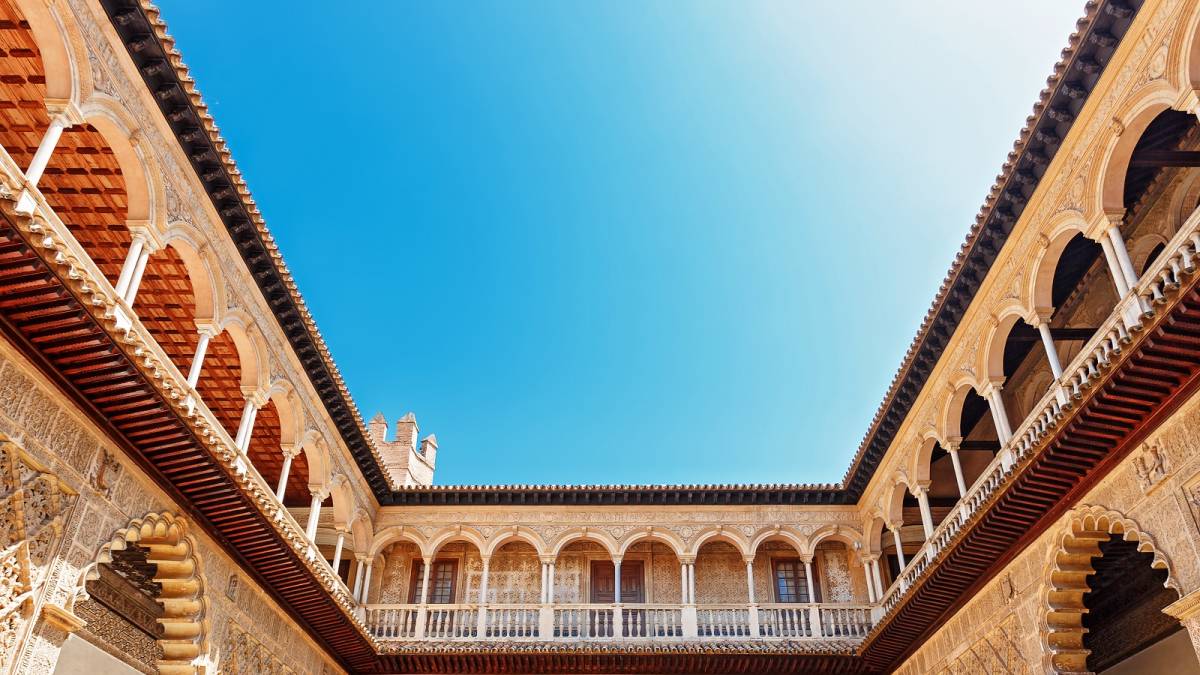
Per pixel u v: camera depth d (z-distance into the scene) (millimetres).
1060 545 12367
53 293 8359
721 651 19438
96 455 10445
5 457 9016
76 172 12312
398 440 27797
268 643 15969
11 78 11070
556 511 22750
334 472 19359
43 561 9484
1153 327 8773
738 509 22719
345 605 17328
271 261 14539
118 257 14008
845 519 22578
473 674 20516
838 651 19469
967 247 14422
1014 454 13586
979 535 13328
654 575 23016
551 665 20156
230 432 19266
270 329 15609
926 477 18094
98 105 10305
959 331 15875
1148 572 15211
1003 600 14250
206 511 12727
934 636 17297
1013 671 13898
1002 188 13250
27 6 9547
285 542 14008
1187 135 13055
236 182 12977
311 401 17766
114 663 16094
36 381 9375
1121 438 10625
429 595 22781
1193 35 9836
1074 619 12594
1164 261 9984
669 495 22500
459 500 22719
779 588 22766
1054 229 12750
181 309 15133
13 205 7531
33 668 9281
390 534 22469
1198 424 9500
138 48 10734
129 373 9641
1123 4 10547
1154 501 10234
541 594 21594
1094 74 11398
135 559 15609
